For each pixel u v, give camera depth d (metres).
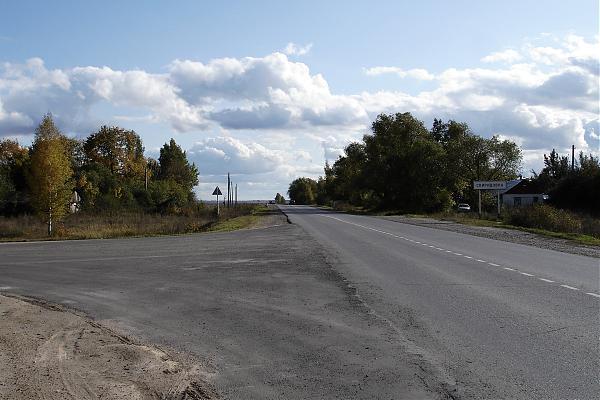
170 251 22.73
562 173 88.44
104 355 7.34
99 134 92.81
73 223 46.62
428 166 77.69
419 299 11.12
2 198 55.62
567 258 18.59
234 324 9.27
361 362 6.98
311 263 17.48
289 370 6.73
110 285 13.88
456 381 6.19
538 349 7.40
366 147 91.00
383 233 32.00
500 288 12.38
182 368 6.85
